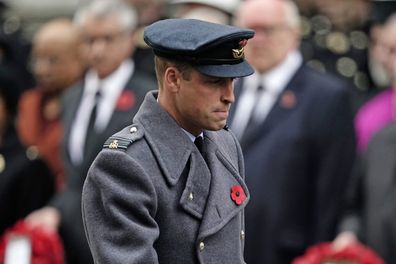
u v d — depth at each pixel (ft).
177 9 110.22
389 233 83.71
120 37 91.71
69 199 90.38
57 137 100.83
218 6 100.32
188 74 51.98
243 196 54.29
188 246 52.44
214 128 52.49
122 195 51.85
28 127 102.99
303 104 87.25
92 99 91.97
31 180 93.30
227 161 54.70
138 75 92.99
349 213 86.84
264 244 84.94
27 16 153.28
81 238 89.51
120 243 51.75
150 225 51.98
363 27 118.01
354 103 101.71
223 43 51.70
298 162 86.02
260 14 87.61
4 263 86.94
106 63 91.61
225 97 52.34
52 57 102.78
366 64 114.32
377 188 84.79
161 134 53.26
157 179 52.54
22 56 118.01
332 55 115.34
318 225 86.38
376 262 80.33
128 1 115.55
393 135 85.61
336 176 86.99
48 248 86.99
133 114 90.33
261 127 86.69
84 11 94.84
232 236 53.42
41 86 104.06
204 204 53.11
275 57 87.71
